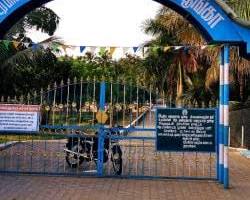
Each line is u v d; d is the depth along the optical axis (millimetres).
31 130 10531
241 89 21234
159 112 10195
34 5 10117
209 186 9781
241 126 20234
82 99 11750
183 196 8695
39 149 16250
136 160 13945
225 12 9477
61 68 31812
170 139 10180
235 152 18609
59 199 8180
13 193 8594
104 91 10656
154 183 9992
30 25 22953
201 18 9578
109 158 11086
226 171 9633
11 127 10500
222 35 9523
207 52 22016
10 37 19438
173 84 31016
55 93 10922
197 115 10156
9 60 21031
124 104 10859
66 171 11344
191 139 10156
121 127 10641
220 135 10000
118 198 8375
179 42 26609
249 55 9938
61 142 19109
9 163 12719
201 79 27062
